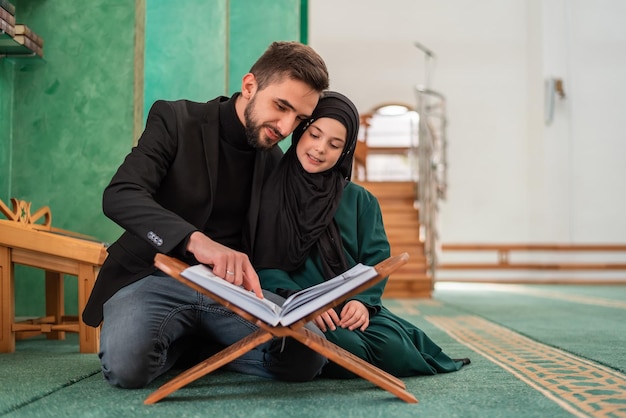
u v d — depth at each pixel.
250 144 2.15
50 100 4.16
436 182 9.64
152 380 2.16
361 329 2.22
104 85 4.16
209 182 2.20
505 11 12.79
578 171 12.50
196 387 2.10
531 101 12.64
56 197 4.12
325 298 1.67
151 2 4.64
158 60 4.62
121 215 1.92
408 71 12.89
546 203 12.30
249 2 5.32
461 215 12.62
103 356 2.06
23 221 3.14
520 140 12.63
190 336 2.40
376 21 12.95
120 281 2.16
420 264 8.19
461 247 12.50
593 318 5.00
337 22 12.98
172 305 2.12
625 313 5.48
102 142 4.15
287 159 2.43
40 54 4.04
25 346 3.25
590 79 12.54
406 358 2.29
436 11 12.90
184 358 2.48
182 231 1.82
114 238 4.11
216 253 1.76
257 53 5.29
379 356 2.26
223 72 4.64
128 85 4.17
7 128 4.08
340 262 2.37
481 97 12.74
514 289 9.99
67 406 1.81
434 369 2.43
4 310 3.00
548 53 12.51
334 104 2.26
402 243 8.61
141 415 1.70
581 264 12.16
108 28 4.18
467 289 9.96
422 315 5.38
